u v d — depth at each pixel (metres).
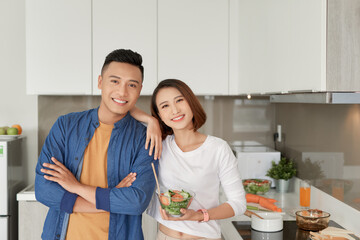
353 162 2.19
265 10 2.55
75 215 1.68
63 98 3.53
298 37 2.02
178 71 3.20
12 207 3.12
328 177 2.54
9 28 3.46
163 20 3.16
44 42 3.10
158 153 1.74
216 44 3.22
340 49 1.76
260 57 2.65
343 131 2.32
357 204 2.15
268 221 2.21
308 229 2.22
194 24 3.19
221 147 1.76
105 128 1.74
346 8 1.75
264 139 3.72
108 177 1.72
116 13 3.13
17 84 3.49
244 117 3.70
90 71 3.13
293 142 3.24
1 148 3.00
